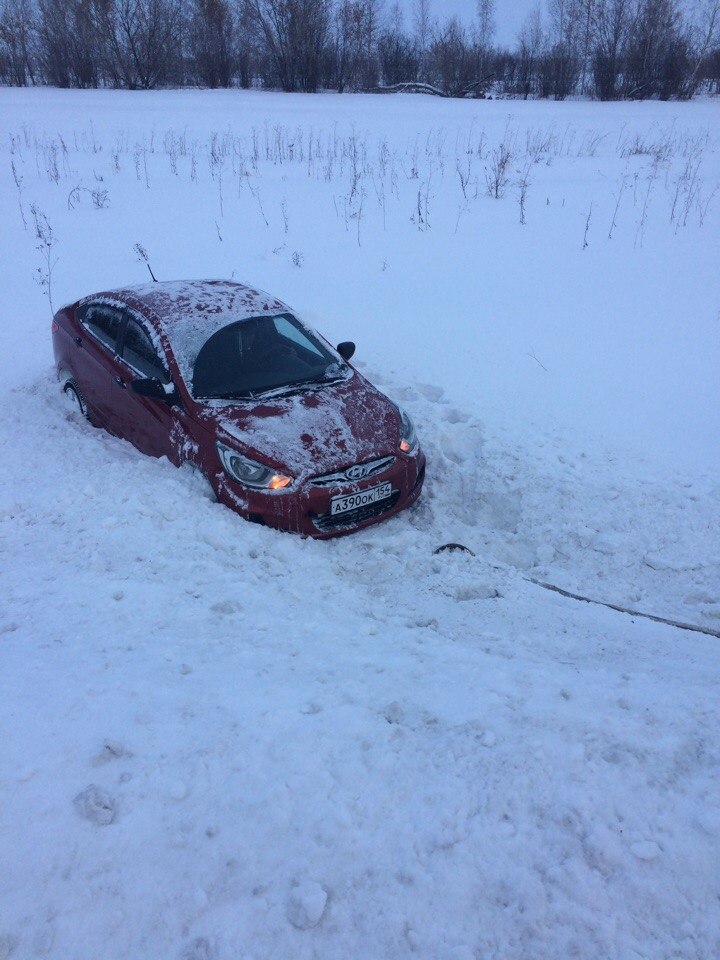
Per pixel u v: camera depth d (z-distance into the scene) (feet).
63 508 16.03
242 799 8.30
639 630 14.25
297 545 16.05
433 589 15.39
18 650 11.11
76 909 7.02
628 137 66.03
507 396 24.50
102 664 10.78
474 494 19.56
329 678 10.93
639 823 8.09
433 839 7.90
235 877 7.43
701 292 31.32
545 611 14.76
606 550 17.22
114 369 19.99
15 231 41.45
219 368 18.35
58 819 7.89
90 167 55.06
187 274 35.55
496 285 33.55
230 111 82.33
